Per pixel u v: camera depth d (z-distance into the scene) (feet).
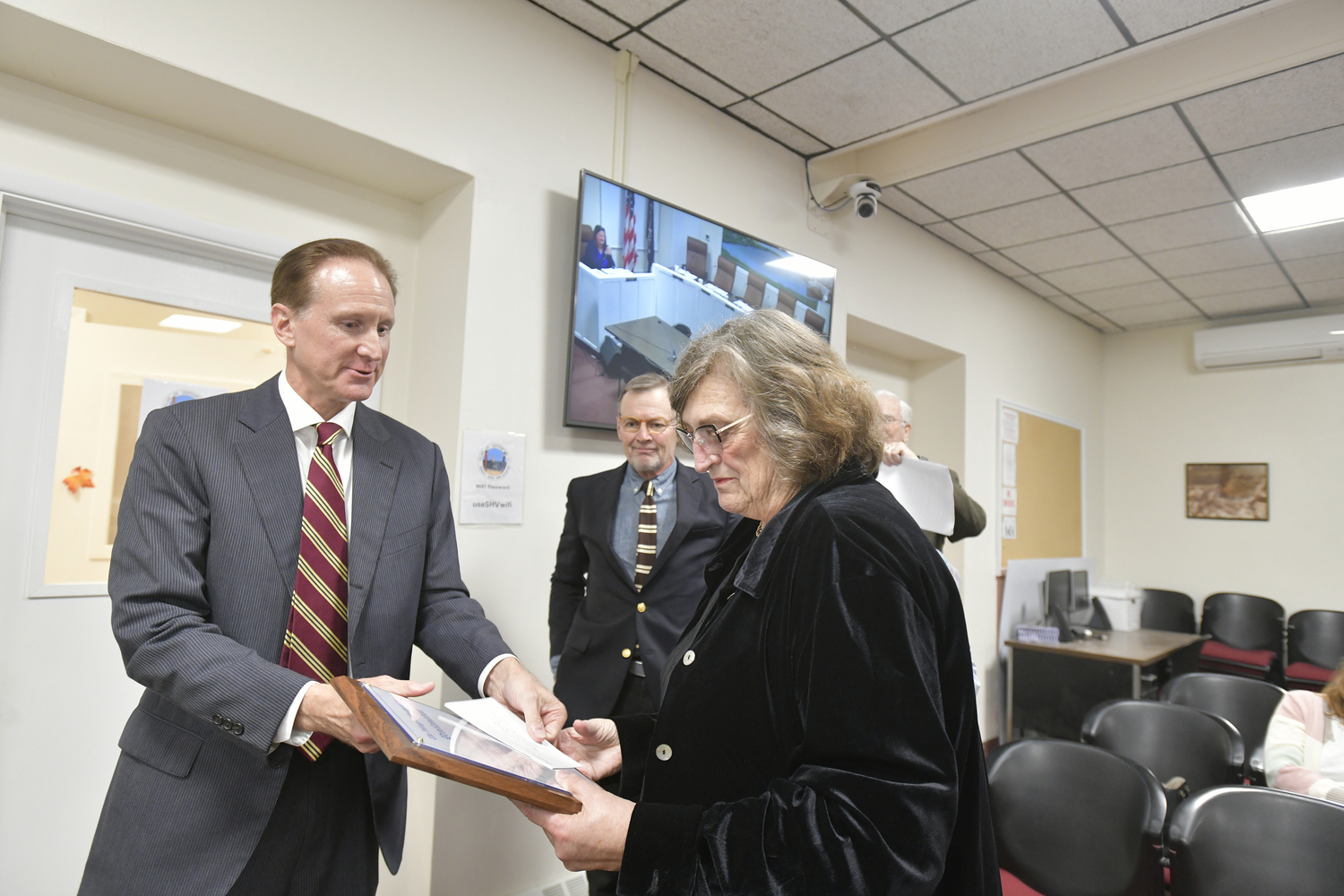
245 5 5.19
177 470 3.29
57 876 5.04
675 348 7.84
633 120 7.77
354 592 3.55
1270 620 15.38
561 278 7.12
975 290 13.39
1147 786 4.86
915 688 2.09
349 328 3.51
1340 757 5.91
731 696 2.48
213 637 3.12
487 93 6.58
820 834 2.02
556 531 7.07
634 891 2.16
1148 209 11.03
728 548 3.12
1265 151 9.25
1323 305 15.47
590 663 5.90
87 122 5.26
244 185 5.98
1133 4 6.73
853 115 8.82
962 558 12.82
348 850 3.62
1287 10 7.28
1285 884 4.35
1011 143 9.08
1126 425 18.02
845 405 2.65
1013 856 5.25
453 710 3.10
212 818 3.18
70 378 5.17
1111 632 14.48
